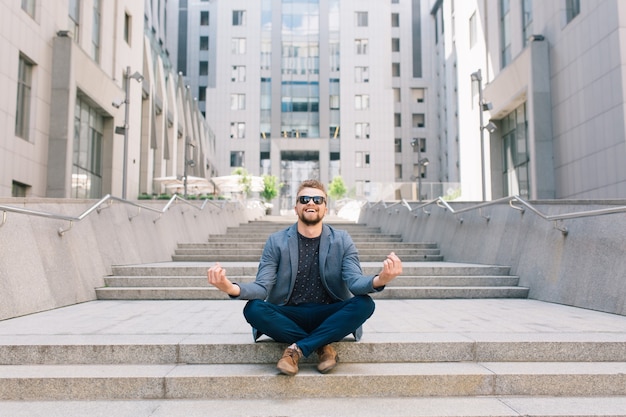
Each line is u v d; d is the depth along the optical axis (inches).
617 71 568.1
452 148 1850.4
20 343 147.9
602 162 596.1
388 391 131.6
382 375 132.0
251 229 624.4
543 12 739.4
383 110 2053.4
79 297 256.5
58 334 163.0
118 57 944.3
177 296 273.3
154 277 290.8
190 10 2327.8
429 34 2422.5
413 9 2444.6
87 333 165.2
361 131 2041.1
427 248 448.1
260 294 134.4
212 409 121.4
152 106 1169.4
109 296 272.4
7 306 197.5
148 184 1149.1
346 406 122.8
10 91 589.3
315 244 146.3
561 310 223.8
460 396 131.8
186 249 428.8
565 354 149.3
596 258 230.1
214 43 2261.3
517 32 824.3
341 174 2010.3
